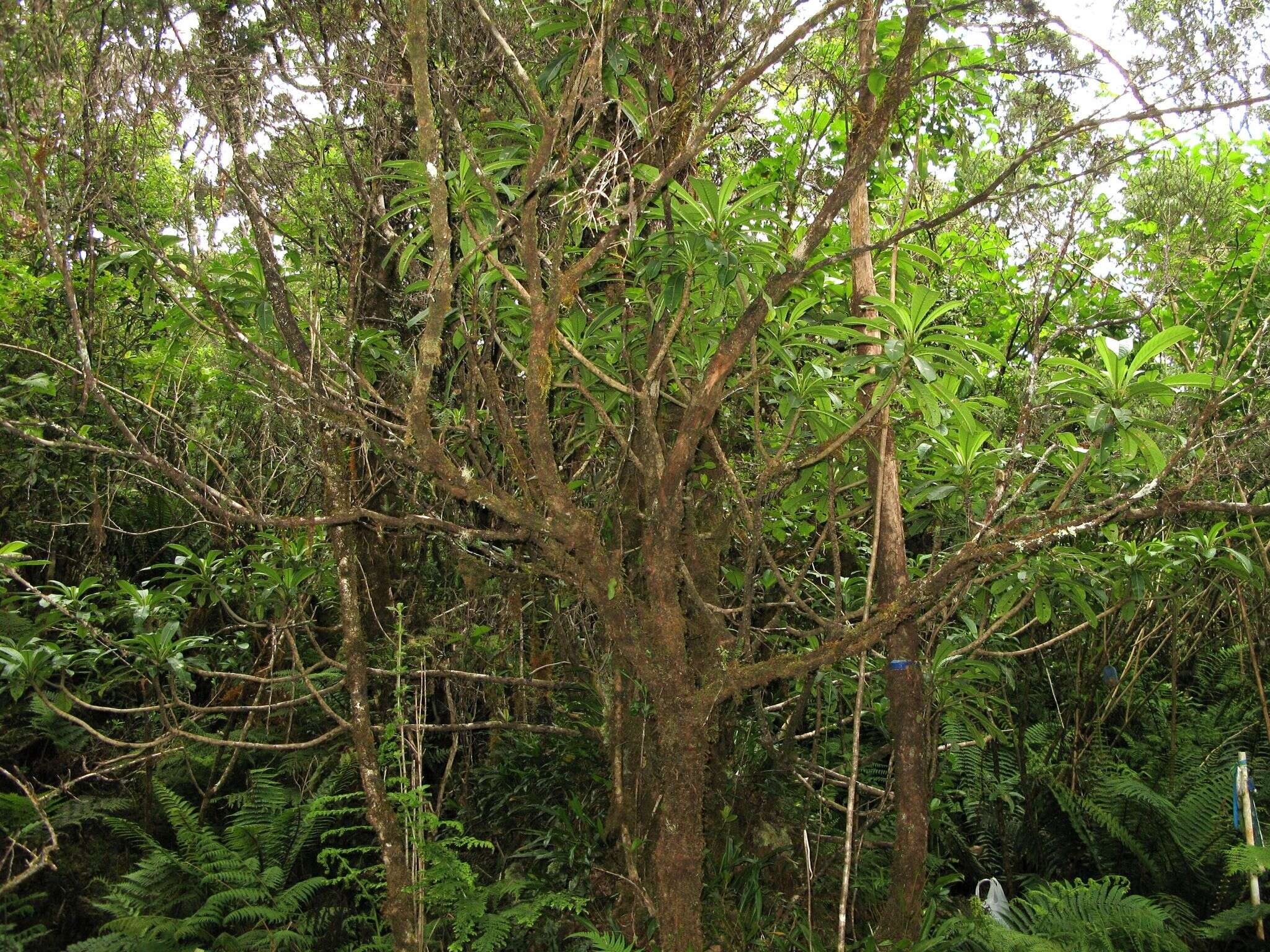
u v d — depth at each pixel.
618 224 2.98
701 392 3.16
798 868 4.05
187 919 3.74
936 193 5.12
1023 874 4.91
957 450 3.54
